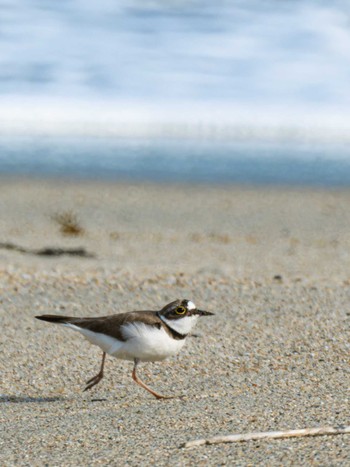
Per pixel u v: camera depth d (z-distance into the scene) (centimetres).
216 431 620
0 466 555
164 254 1594
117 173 3219
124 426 646
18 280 1237
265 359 870
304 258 1597
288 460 541
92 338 743
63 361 873
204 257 1573
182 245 1719
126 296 1173
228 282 1279
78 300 1142
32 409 714
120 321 730
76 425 654
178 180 3034
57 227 1902
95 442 604
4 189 2609
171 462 547
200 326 1010
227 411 680
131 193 2620
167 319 733
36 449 591
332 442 575
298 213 2311
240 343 934
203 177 3153
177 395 754
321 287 1250
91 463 554
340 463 532
